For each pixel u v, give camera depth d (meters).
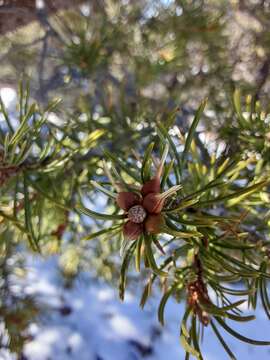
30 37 0.32
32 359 0.41
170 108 0.26
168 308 0.46
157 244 0.10
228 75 0.28
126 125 0.22
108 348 0.43
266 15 0.27
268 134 0.16
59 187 0.20
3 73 0.32
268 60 0.26
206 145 0.21
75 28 0.28
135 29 0.31
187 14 0.29
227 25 0.29
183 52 0.29
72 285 0.41
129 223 0.10
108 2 0.31
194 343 0.11
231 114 0.20
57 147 0.17
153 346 0.43
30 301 0.31
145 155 0.10
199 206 0.11
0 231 0.18
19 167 0.15
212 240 0.12
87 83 0.28
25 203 0.14
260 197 0.14
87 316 0.45
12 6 0.29
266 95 0.24
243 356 0.40
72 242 0.29
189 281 0.12
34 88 0.29
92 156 0.20
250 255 0.13
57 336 0.43
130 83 0.29
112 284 0.34
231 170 0.13
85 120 0.23
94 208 0.31
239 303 0.10
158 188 0.10
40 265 0.47
